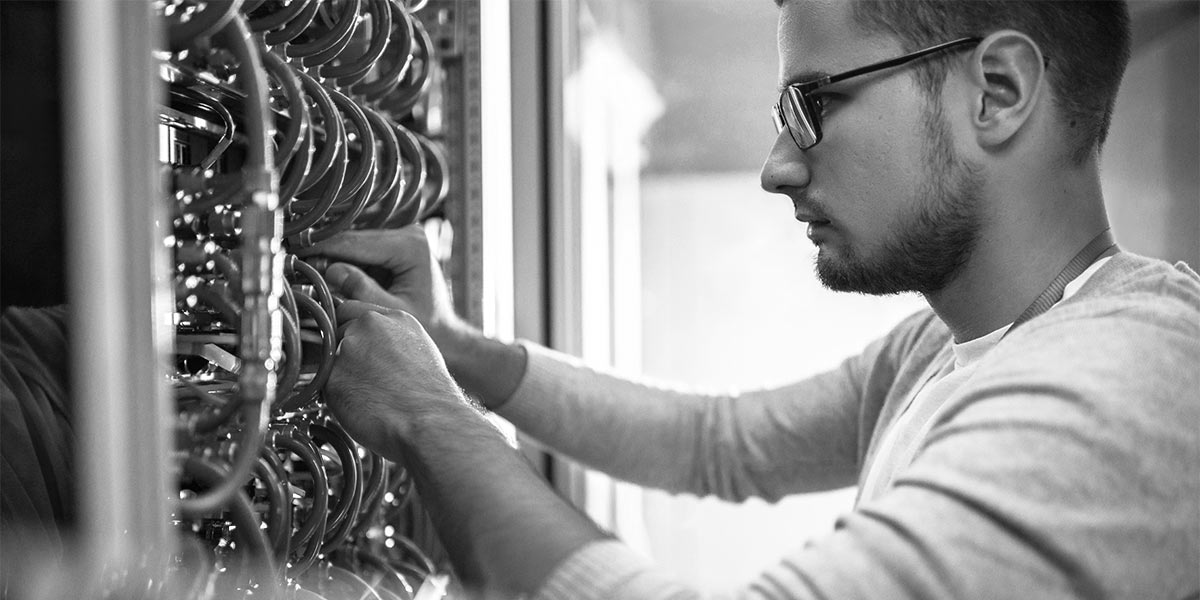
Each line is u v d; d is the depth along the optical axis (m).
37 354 0.44
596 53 1.55
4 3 0.43
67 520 0.45
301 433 0.72
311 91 0.67
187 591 0.52
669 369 1.82
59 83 0.43
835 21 0.77
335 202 0.74
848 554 0.62
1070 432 0.62
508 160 1.30
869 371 1.09
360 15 0.75
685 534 1.80
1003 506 0.60
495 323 1.23
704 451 1.16
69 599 0.44
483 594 0.65
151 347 0.44
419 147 0.91
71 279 0.42
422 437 0.69
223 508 0.58
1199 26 1.66
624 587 0.63
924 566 0.60
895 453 0.84
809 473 1.15
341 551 0.90
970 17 0.74
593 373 1.17
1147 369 0.65
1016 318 0.79
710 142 1.80
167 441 0.46
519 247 1.38
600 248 1.55
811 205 0.81
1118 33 0.78
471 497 0.66
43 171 0.43
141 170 0.43
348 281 0.88
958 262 0.79
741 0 1.78
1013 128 0.74
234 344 0.63
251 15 0.65
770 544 1.81
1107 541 0.60
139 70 0.43
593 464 1.17
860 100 0.76
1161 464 0.62
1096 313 0.69
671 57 1.79
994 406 0.65
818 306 1.80
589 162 1.53
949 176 0.76
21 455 0.46
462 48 1.17
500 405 1.10
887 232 0.78
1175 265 0.79
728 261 1.81
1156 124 1.70
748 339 1.81
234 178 0.54
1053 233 0.78
